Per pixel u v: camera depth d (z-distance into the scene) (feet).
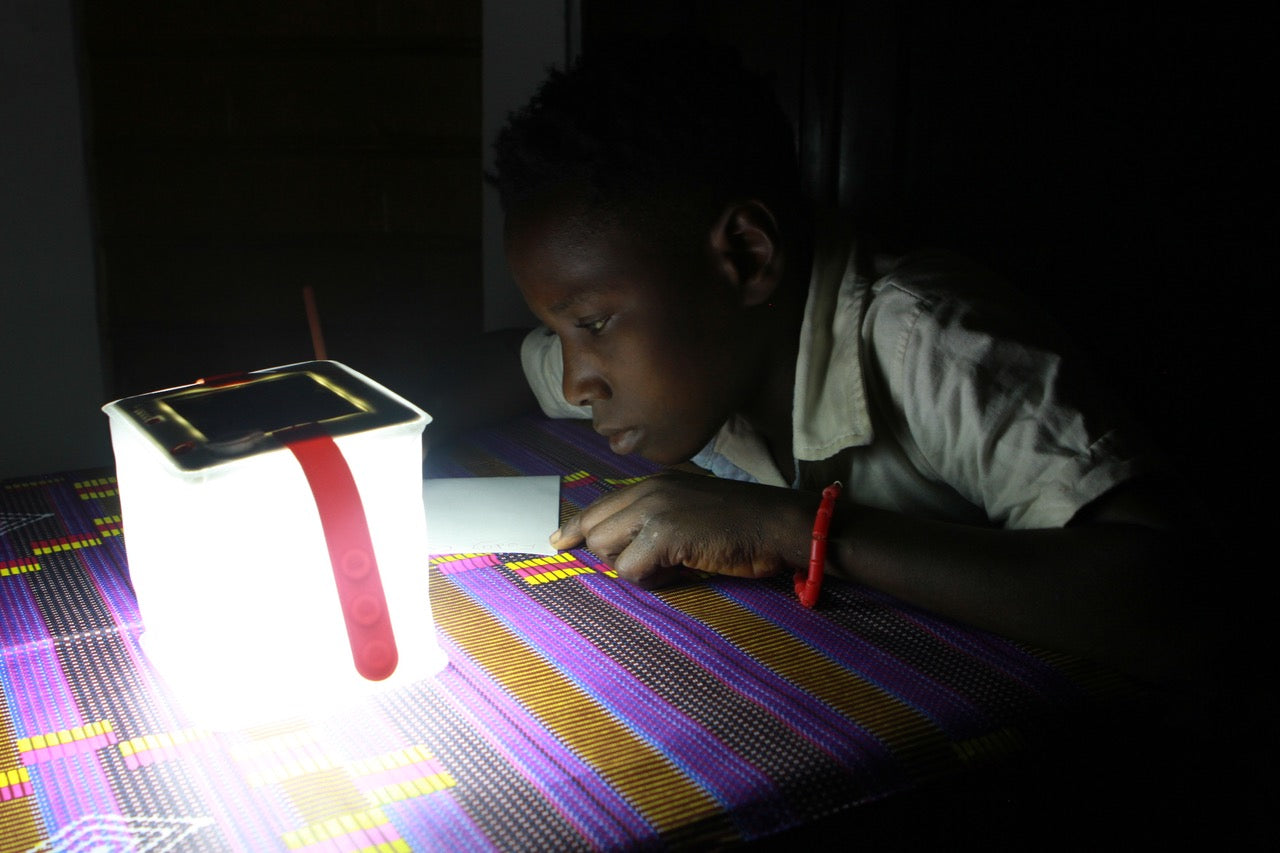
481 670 2.44
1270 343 4.38
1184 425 4.70
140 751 2.13
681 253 2.78
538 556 3.08
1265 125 4.28
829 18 5.45
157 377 6.95
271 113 6.54
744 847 1.87
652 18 6.11
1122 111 4.67
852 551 2.68
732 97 2.87
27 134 6.45
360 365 6.80
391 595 2.34
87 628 2.66
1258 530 4.47
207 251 6.75
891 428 3.09
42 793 1.99
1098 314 4.91
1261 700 2.47
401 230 6.60
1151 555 2.48
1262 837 2.55
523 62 6.36
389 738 2.16
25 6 6.29
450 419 4.13
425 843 1.83
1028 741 2.17
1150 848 2.39
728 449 3.56
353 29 6.38
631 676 2.40
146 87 6.54
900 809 2.02
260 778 2.03
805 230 3.18
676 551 2.80
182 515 2.15
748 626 2.64
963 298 2.93
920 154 5.34
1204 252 4.53
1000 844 2.17
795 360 3.22
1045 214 4.99
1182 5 4.42
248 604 2.20
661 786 1.99
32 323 6.74
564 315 2.80
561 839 1.84
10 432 6.88
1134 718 2.30
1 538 3.22
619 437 3.00
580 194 2.68
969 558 2.57
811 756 2.08
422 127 6.46
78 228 6.70
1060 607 2.47
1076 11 4.73
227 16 6.43
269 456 2.13
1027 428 2.71
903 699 2.30
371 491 2.27
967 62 5.10
